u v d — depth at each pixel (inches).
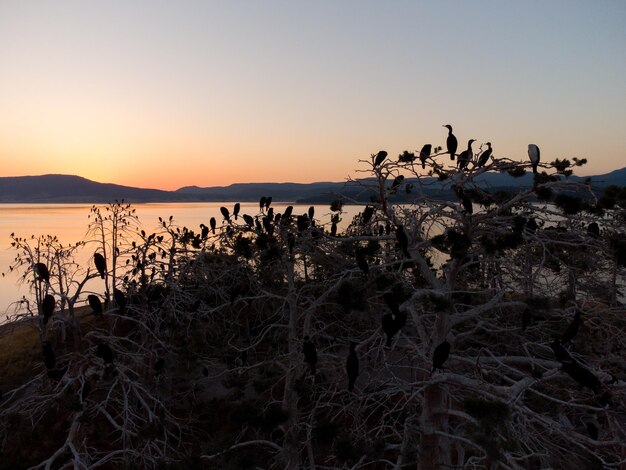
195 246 475.8
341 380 352.8
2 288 2105.1
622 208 273.9
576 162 272.8
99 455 446.9
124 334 557.9
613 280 329.7
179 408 520.7
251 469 307.9
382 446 301.9
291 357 339.0
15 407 370.6
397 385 316.8
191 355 455.8
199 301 448.5
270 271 421.7
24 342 898.1
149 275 534.3
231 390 520.1
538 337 396.2
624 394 253.8
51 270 521.3
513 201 290.0
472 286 398.6
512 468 229.6
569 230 313.4
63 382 346.0
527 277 323.6
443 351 220.8
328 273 433.1
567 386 319.9
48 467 314.0
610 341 312.3
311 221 379.6
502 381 366.3
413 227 330.0
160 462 350.9
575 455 283.4
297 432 319.0
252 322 510.9
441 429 321.1
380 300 374.3
